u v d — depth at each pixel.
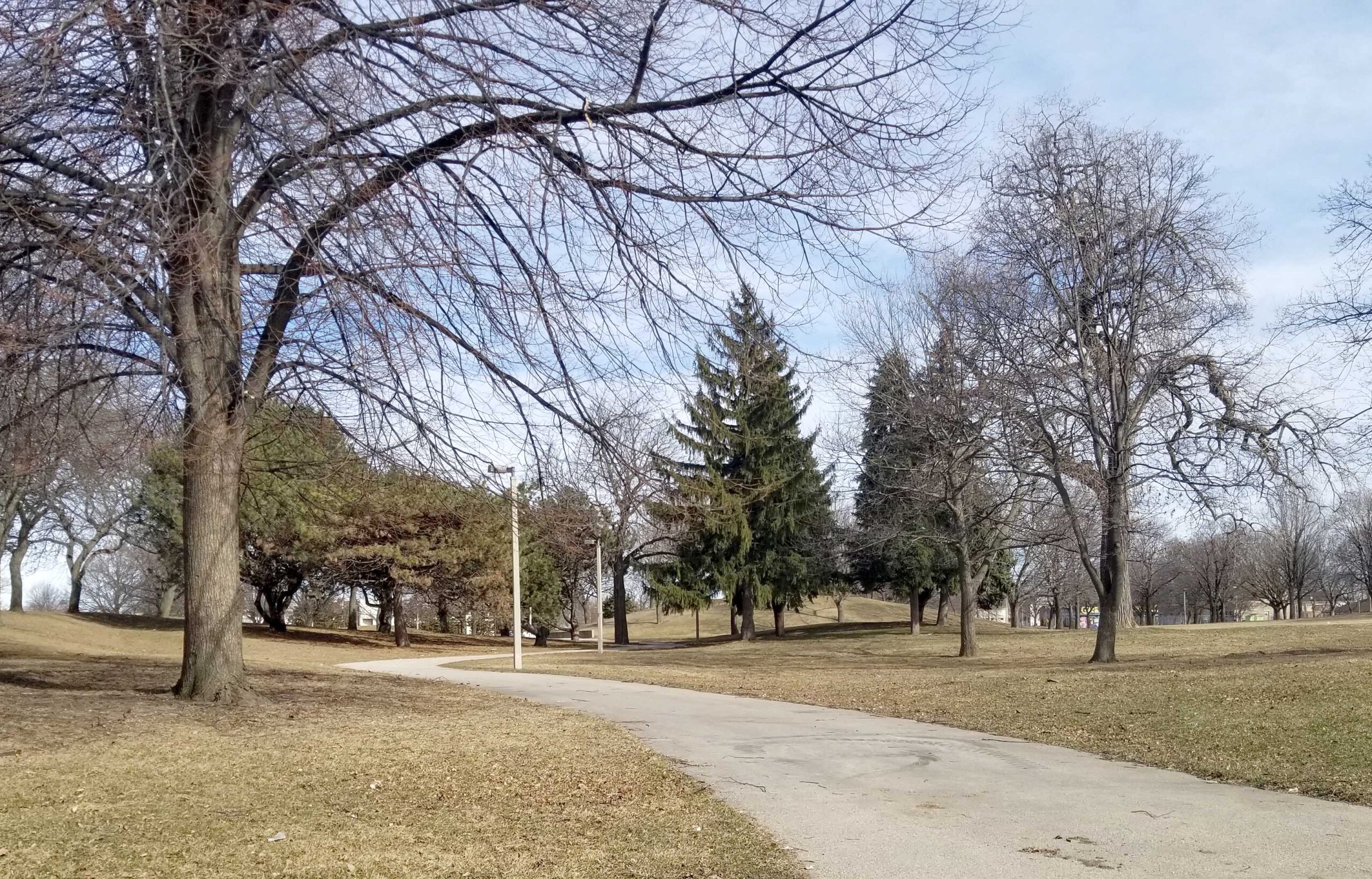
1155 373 23.30
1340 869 6.59
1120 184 23.78
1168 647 29.27
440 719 13.36
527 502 10.84
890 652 35.25
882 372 28.88
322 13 7.88
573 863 6.83
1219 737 11.63
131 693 13.27
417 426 9.77
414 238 7.91
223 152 8.56
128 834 6.70
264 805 7.85
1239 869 6.63
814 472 44.91
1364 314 19.83
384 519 33.12
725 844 7.41
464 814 8.12
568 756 11.08
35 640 33.47
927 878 6.52
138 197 7.06
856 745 12.60
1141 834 7.62
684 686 22.34
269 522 37.53
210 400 10.32
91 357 10.59
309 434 12.27
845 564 46.06
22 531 41.00
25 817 6.91
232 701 12.69
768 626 72.38
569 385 9.13
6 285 9.34
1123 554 24.70
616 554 41.19
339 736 11.13
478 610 45.47
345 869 6.31
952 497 28.25
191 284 8.18
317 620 65.81
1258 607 109.81
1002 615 104.19
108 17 7.13
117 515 42.56
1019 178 24.36
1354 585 87.56
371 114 8.22
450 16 8.50
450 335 9.06
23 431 10.37
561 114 9.05
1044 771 10.56
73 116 8.23
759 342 9.52
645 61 8.84
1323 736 10.95
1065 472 24.19
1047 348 24.16
